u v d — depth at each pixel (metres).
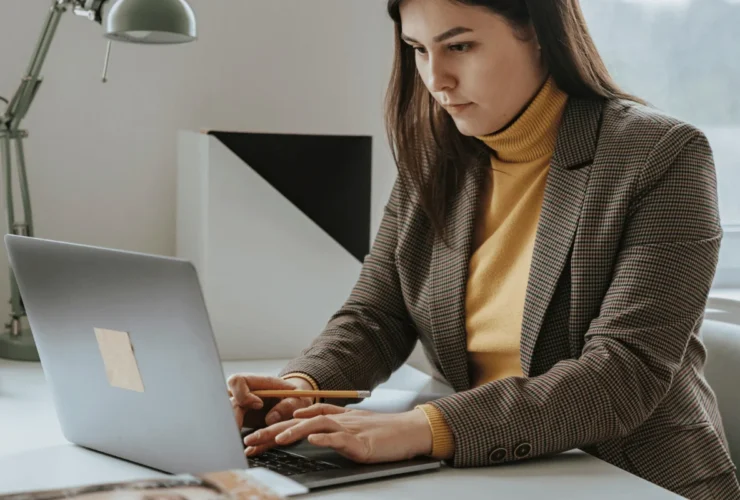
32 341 1.70
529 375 1.18
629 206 1.12
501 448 1.00
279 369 1.70
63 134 1.91
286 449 1.04
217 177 1.74
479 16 1.12
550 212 1.17
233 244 1.76
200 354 0.89
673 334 1.06
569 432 1.02
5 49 1.86
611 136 1.15
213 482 0.77
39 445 1.10
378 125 2.08
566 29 1.17
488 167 1.29
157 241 1.99
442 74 1.16
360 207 1.82
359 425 1.00
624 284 1.09
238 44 1.98
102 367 1.00
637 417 1.04
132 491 0.75
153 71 1.94
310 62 2.04
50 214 1.91
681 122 1.15
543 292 1.16
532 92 1.21
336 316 1.38
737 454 1.32
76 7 1.64
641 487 0.95
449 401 1.03
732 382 1.34
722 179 2.10
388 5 1.20
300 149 1.78
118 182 1.95
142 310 0.92
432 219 1.30
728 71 2.10
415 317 1.33
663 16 2.09
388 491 0.92
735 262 2.06
